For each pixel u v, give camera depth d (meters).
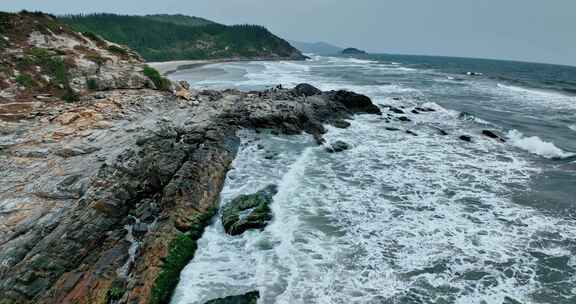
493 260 11.82
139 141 16.11
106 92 24.56
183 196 13.99
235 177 17.56
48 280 9.17
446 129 27.64
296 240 12.70
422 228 13.66
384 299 10.05
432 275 11.07
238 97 29.97
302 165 19.45
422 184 17.59
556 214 14.80
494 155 21.89
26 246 9.41
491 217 14.54
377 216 14.47
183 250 11.76
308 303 9.83
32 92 21.45
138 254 11.01
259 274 11.03
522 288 10.55
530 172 19.19
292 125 24.45
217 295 10.19
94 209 11.35
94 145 15.53
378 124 28.22
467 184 17.66
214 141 19.69
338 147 22.06
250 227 13.35
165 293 10.14
